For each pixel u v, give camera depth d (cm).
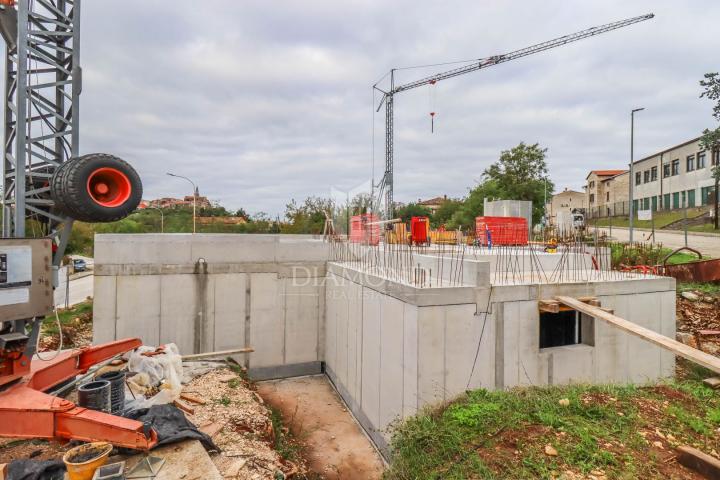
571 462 540
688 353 733
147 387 923
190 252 1459
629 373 1074
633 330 831
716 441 579
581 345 1058
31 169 757
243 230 3675
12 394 621
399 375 954
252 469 690
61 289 3088
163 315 1429
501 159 4391
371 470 965
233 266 1506
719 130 1848
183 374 1134
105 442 570
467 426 677
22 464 548
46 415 582
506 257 1279
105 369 950
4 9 737
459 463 586
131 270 1398
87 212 698
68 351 862
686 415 650
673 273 1625
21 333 658
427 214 5897
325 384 1510
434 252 1413
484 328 937
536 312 992
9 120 767
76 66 800
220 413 901
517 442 597
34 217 768
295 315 1583
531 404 709
